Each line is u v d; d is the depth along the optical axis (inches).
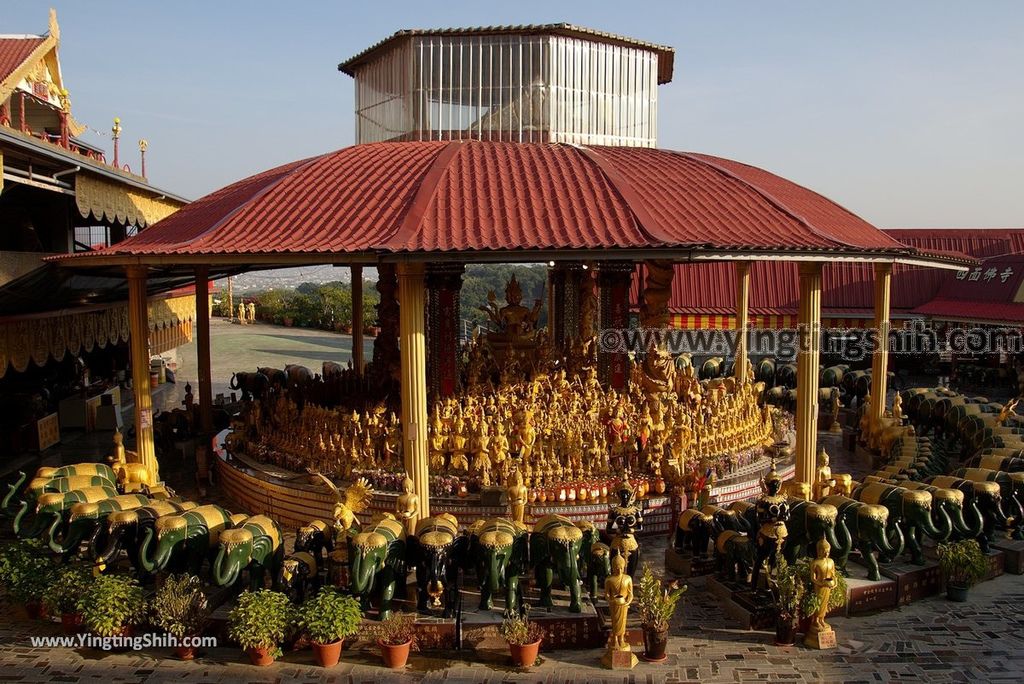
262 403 1051.9
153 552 617.0
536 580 637.3
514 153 962.7
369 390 1083.9
